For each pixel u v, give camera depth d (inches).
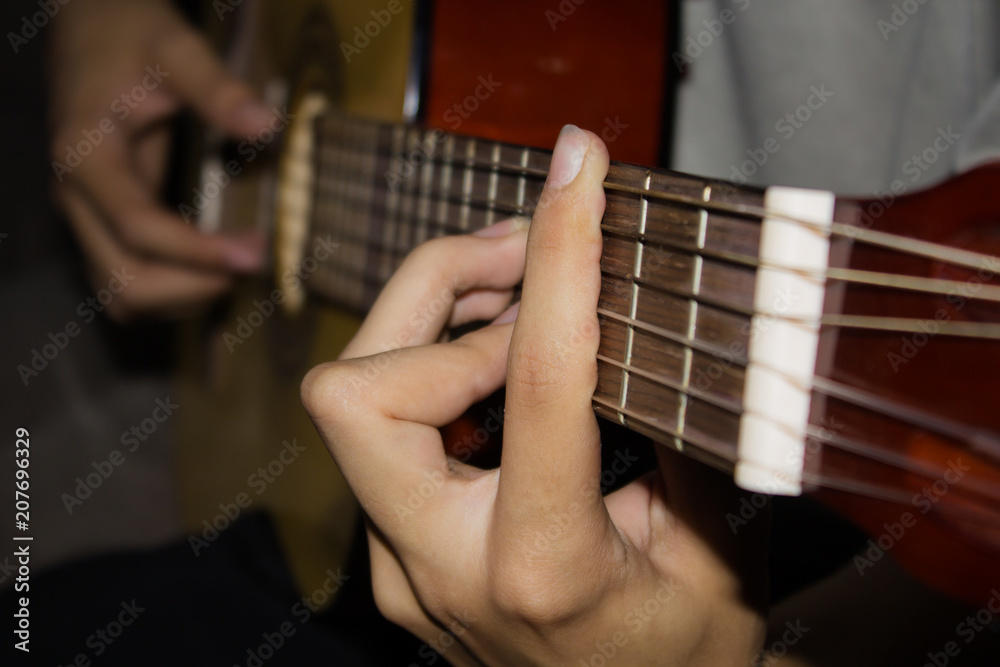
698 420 14.7
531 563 16.4
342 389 16.8
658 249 15.1
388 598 18.4
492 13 23.1
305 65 30.5
